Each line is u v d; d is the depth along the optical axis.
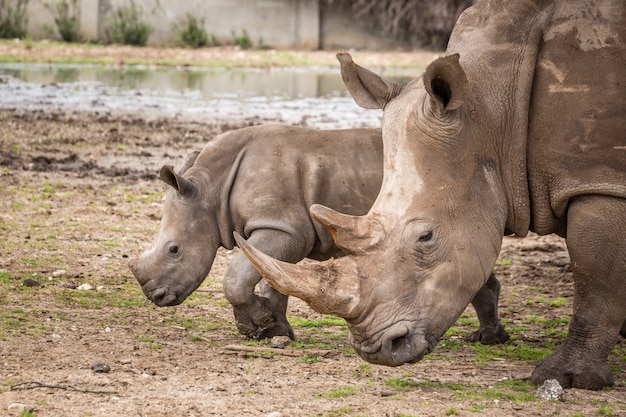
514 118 13.29
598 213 13.23
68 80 60.53
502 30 13.55
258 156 16.59
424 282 12.24
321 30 93.31
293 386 13.51
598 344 13.78
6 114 42.78
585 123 13.22
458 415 12.38
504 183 13.30
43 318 16.80
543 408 12.78
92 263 21.16
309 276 11.73
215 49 88.00
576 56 13.35
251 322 16.12
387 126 12.97
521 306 19.52
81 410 12.15
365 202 16.48
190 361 14.71
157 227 24.81
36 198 26.95
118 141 37.06
